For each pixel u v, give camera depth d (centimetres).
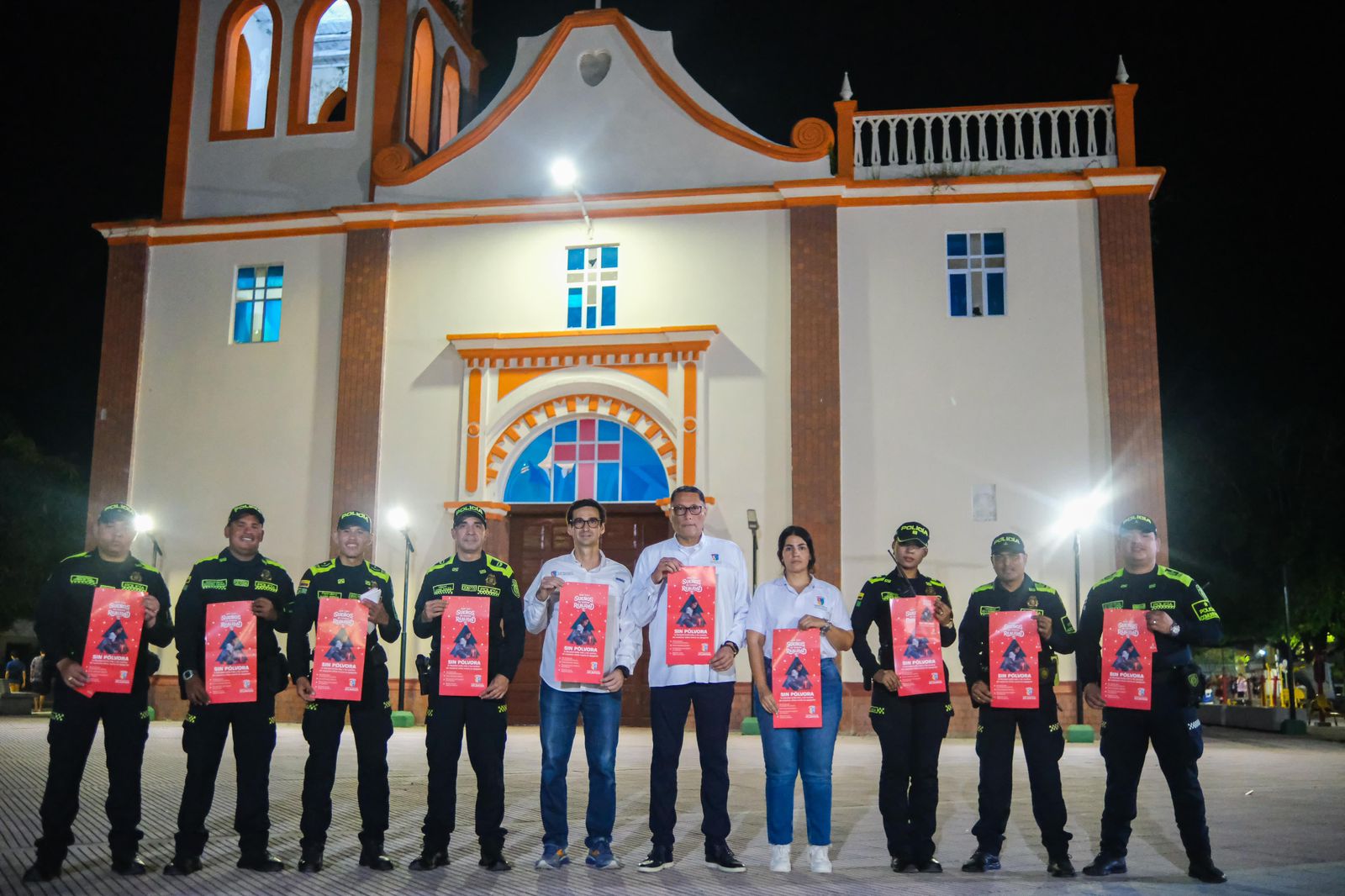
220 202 2220
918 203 1986
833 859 749
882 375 1945
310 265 2139
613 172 2083
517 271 2075
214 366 2134
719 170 2056
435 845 715
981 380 1931
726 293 2005
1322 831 851
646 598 739
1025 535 1884
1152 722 687
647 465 1995
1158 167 1933
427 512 2020
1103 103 2016
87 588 706
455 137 2142
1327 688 2805
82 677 675
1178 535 2970
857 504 1909
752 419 1959
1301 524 2812
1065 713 1844
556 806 722
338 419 2064
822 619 711
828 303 1964
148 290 2180
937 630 719
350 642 716
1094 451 1892
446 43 2466
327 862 736
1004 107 2027
